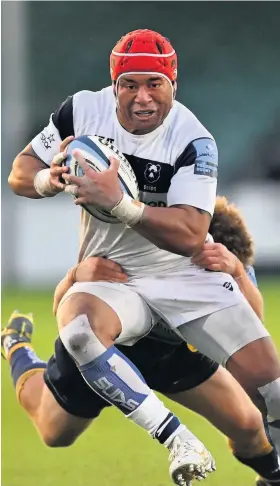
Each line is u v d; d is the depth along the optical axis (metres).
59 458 18.67
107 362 13.58
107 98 14.61
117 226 14.45
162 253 14.71
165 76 13.65
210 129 56.47
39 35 55.97
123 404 13.62
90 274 14.58
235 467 17.75
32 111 54.06
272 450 15.73
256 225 47.97
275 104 56.66
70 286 14.97
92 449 19.34
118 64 13.66
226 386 15.38
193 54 57.22
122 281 14.65
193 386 15.34
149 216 13.38
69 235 47.72
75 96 14.76
